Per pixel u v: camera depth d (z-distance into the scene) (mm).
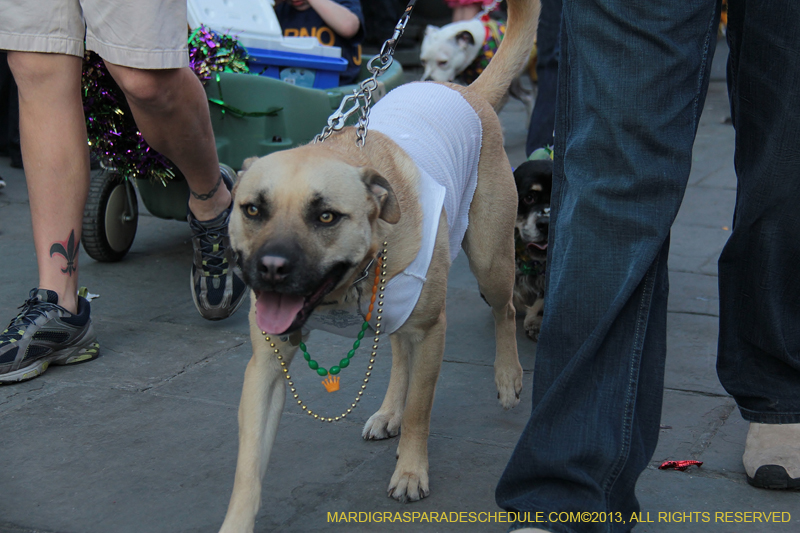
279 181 1773
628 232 1624
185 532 1855
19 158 5707
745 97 1933
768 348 2014
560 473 1606
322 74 4254
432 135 2291
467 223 2418
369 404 2604
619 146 1619
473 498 2029
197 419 2439
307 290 1748
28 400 2559
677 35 1604
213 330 3225
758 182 1904
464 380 2812
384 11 10586
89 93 3334
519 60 2807
